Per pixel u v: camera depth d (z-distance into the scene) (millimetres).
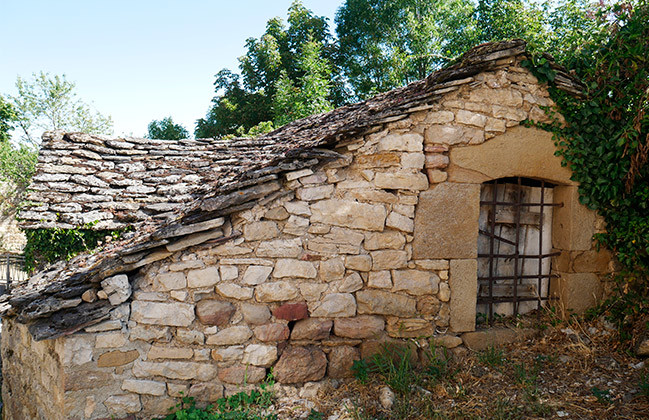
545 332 5238
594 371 4621
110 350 4082
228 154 7461
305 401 4340
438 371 4645
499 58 4941
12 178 24594
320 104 16453
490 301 5297
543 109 5152
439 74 4871
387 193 4773
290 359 4488
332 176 4680
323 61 17562
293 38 20203
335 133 4566
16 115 26594
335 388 4547
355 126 4605
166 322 4227
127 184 6637
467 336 4988
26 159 25234
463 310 4965
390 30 19375
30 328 4020
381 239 4762
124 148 7375
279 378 4461
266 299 4465
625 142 5160
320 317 4609
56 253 6160
